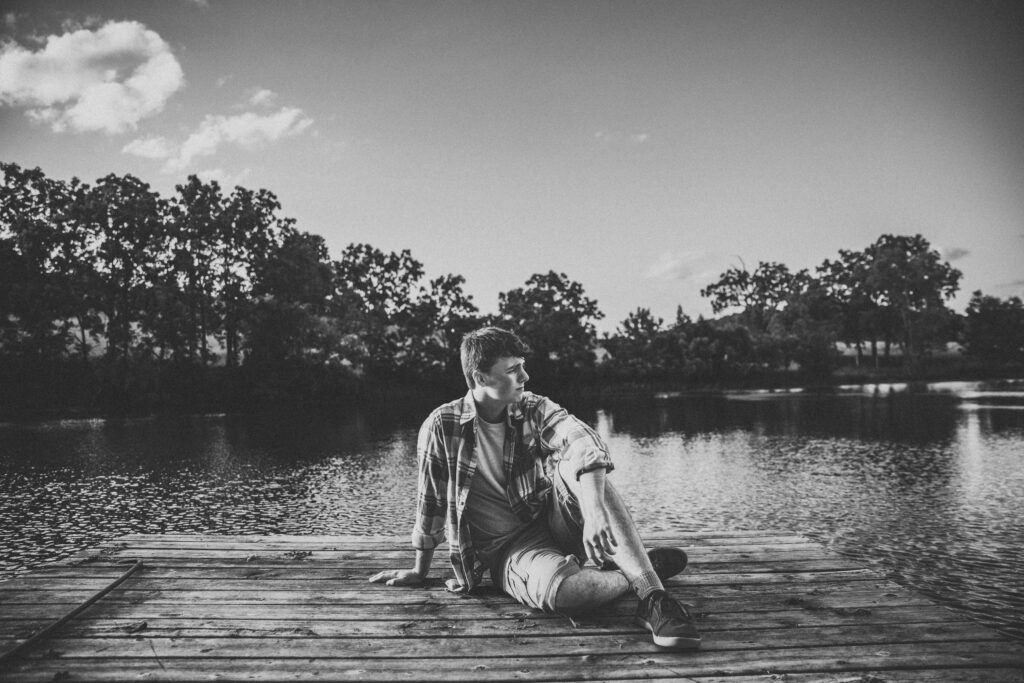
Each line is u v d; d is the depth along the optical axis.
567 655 2.34
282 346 48.84
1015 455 19.27
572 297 72.62
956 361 96.56
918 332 91.94
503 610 2.78
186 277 49.50
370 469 19.53
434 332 65.25
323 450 23.97
